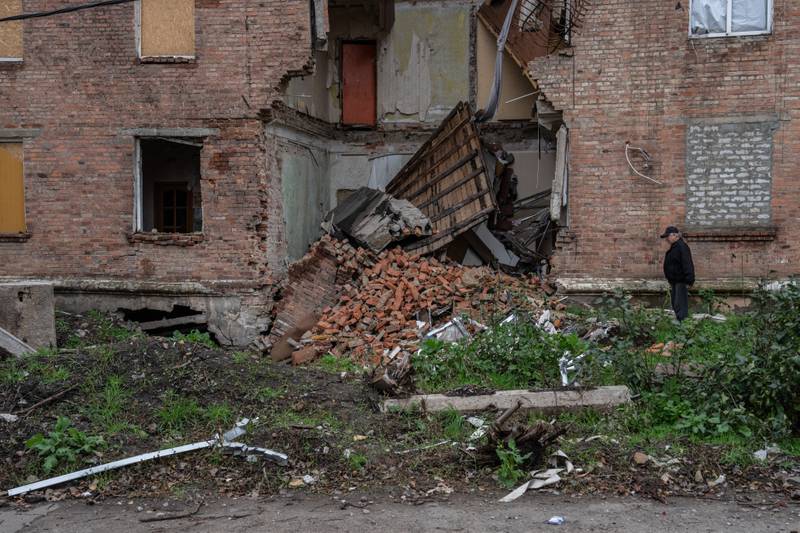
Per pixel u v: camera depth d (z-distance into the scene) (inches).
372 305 528.1
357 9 717.3
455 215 587.5
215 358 382.3
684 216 527.5
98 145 563.8
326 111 712.4
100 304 566.3
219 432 313.1
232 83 554.3
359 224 589.9
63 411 328.2
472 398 340.2
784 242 517.3
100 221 565.0
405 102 718.5
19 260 570.9
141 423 324.2
